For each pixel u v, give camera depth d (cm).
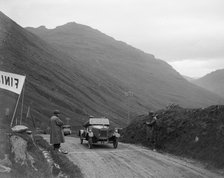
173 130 2355
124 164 1806
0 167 1143
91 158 1945
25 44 9838
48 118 5741
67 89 9069
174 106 2677
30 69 8181
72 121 6700
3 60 7144
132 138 2858
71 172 1493
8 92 4662
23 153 1347
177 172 1655
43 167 1383
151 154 2150
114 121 9344
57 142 1812
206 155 1938
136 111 12781
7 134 1403
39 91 7331
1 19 10038
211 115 2205
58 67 10506
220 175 1636
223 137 1950
